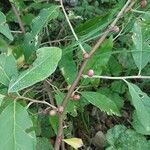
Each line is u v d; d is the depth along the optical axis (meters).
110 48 0.25
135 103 0.22
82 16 0.38
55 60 0.19
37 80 0.19
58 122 0.22
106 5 0.40
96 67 0.25
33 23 0.26
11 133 0.18
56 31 0.37
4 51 0.27
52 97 0.29
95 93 0.25
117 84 0.34
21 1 0.33
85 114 0.34
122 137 0.30
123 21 0.28
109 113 0.25
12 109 0.19
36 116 0.26
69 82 0.26
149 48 0.24
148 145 0.30
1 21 0.25
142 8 0.27
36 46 0.26
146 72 0.34
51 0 0.37
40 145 0.27
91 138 0.34
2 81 0.20
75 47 0.27
